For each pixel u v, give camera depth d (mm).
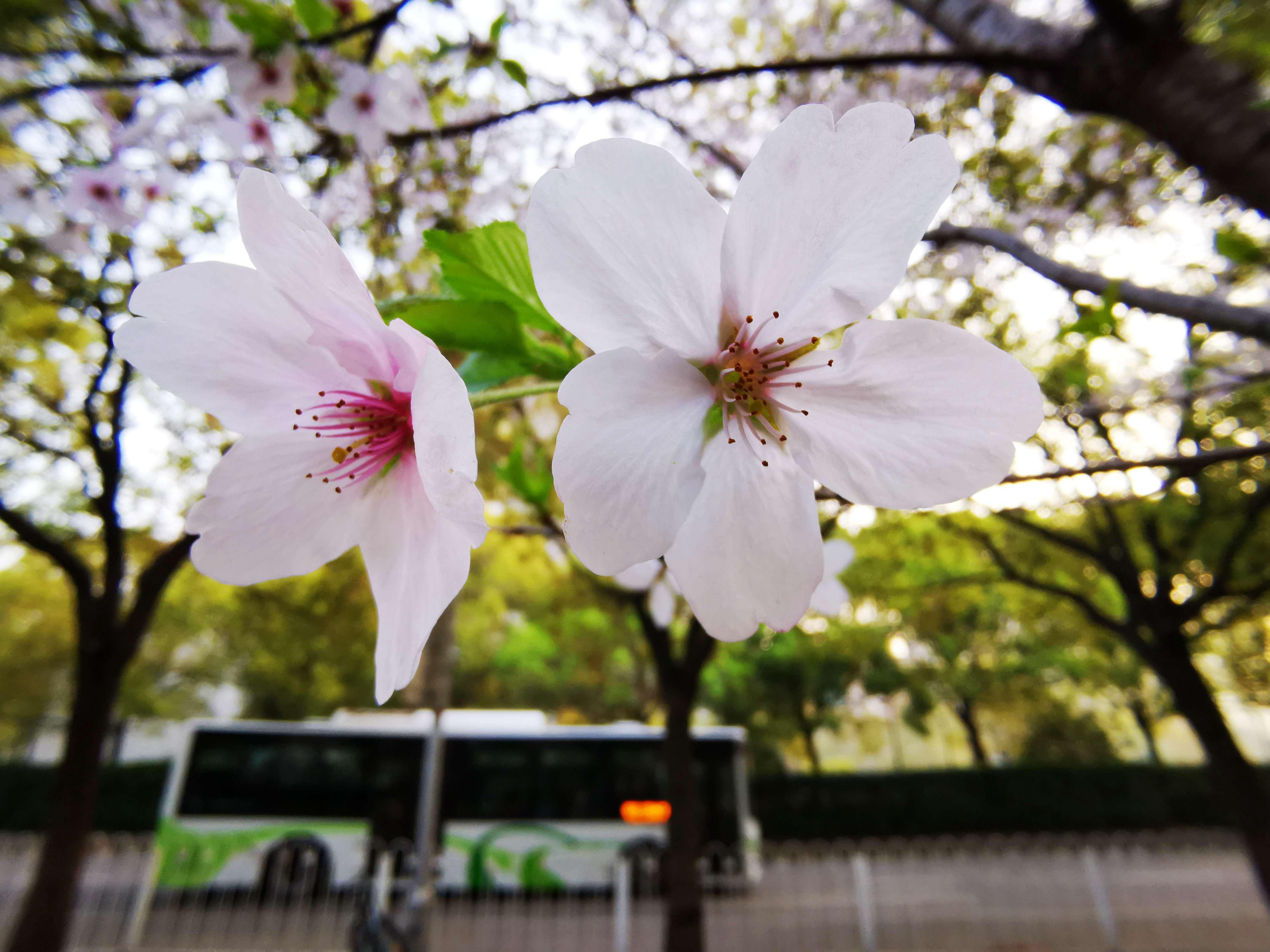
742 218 908
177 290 949
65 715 24594
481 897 9961
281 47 2189
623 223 882
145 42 2148
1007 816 16141
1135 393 5211
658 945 9086
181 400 990
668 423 925
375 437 1062
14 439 6098
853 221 915
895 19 4805
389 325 933
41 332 5781
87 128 3438
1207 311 1955
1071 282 2221
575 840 10305
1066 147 5012
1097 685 19234
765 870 12773
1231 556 7238
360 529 1075
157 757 25656
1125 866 12422
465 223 3604
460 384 732
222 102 2928
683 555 993
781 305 956
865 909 9195
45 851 5621
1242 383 2904
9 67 2271
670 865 6082
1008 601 11625
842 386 985
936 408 954
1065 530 9172
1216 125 1807
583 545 826
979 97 4875
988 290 5438
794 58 2123
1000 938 9164
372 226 3512
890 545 9531
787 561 1000
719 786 10859
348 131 2639
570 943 9117
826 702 20016
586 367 850
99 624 6039
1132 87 1957
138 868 12750
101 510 6168
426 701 7016
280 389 1030
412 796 10328
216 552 1034
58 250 4211
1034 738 23516
